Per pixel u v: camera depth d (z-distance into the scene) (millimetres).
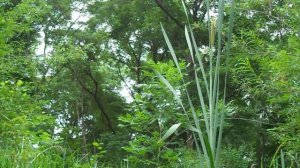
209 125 2723
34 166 3945
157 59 21812
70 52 16438
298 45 7031
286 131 6699
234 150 10273
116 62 23234
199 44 17297
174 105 6500
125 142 14102
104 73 22938
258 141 15000
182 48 19531
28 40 17469
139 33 21547
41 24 20781
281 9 8242
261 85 7090
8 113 6457
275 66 6520
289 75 6566
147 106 6629
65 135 12094
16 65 11336
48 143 5234
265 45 9039
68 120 22906
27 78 13016
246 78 7539
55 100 21000
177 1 17422
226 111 6992
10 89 7250
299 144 6223
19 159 3979
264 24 11352
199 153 2727
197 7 18469
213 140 2568
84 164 4887
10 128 5246
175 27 19344
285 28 9984
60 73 21688
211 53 2762
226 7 10391
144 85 6598
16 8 10625
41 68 16938
